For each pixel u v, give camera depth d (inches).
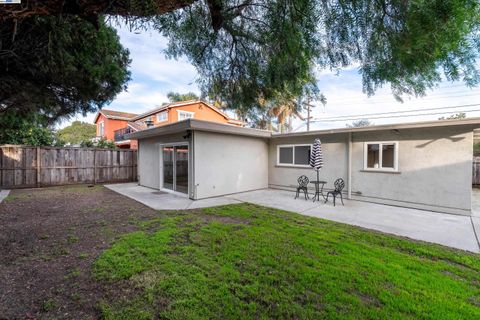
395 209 262.5
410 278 111.2
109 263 123.1
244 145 378.9
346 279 109.9
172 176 365.4
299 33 100.4
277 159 410.9
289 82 122.7
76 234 170.1
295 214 233.9
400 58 82.0
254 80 137.0
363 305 92.0
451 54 71.8
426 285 105.7
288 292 100.0
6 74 147.0
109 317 83.9
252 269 119.6
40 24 110.3
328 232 177.2
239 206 269.0
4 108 223.9
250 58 131.1
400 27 76.2
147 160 425.4
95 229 181.5
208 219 211.8
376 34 83.5
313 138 360.8
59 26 117.2
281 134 382.6
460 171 239.6
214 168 333.7
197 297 96.0
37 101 196.9
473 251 147.8
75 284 105.5
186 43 130.3
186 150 333.4
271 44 116.3
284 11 98.9
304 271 116.8
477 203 290.8
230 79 144.0
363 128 291.7
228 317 85.0
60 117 241.4
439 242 163.2
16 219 208.5
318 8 89.4
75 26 128.4
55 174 416.2
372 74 93.7
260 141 409.1
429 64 77.5
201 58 137.6
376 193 295.6
